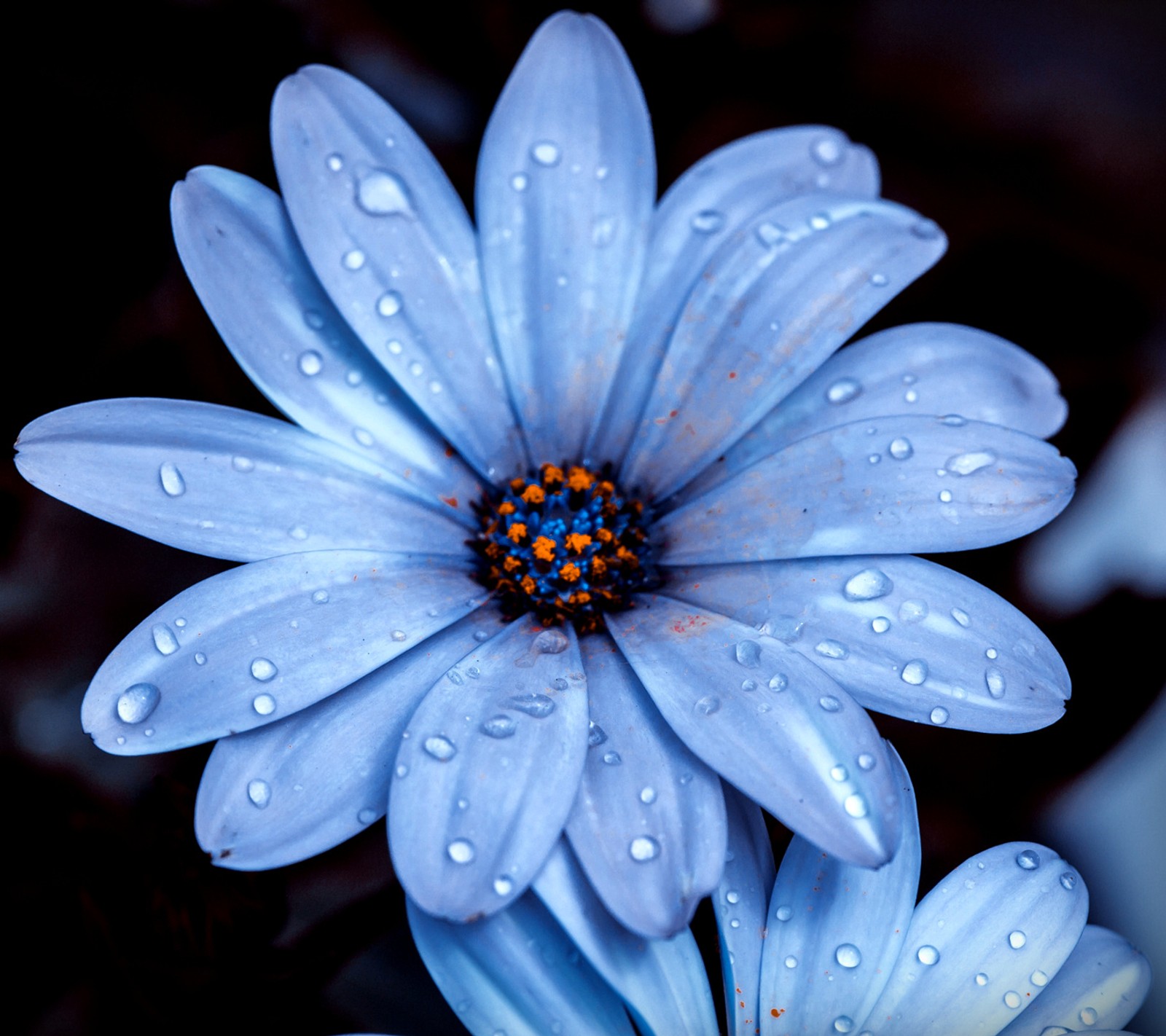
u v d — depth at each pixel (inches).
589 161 7.6
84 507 7.0
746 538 7.3
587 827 6.8
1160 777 7.9
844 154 7.7
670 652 7.2
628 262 7.6
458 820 6.8
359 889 7.5
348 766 7.0
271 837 6.9
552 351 7.6
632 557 7.5
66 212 7.9
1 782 7.6
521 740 6.9
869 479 7.2
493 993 6.9
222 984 7.3
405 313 7.4
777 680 7.0
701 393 7.5
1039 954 7.0
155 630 7.0
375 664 7.1
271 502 7.2
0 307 7.9
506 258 7.5
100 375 7.9
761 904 7.0
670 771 6.9
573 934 6.8
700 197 7.7
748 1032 7.0
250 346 7.2
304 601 7.1
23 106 7.9
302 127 7.3
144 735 6.9
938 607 7.1
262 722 6.9
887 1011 7.0
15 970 7.4
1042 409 7.4
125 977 7.3
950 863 7.8
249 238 7.3
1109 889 7.8
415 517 7.4
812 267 7.5
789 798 6.8
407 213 7.4
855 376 7.5
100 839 7.4
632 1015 6.9
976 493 7.2
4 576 7.8
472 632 7.3
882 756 6.8
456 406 7.5
